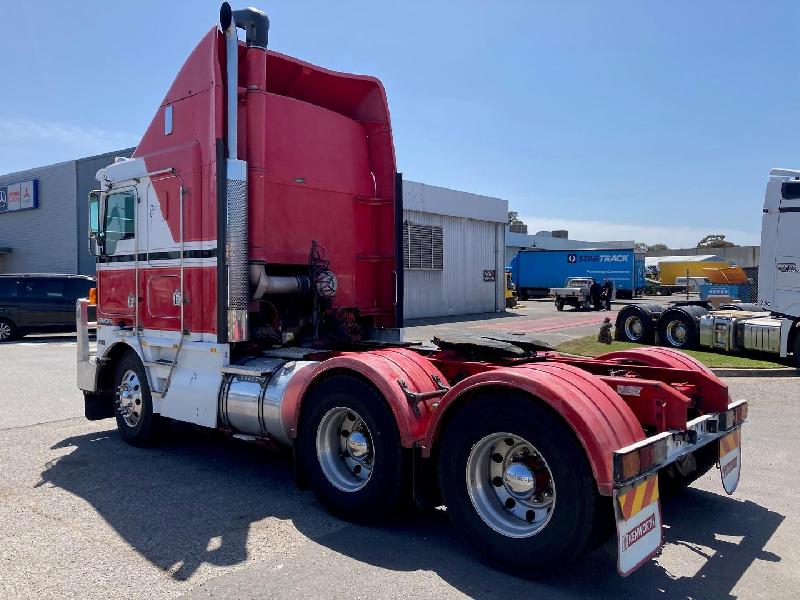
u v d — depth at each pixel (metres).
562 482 3.65
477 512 4.06
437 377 4.84
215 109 5.84
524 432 3.81
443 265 27.73
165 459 6.49
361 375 4.68
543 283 49.09
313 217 6.67
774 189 12.15
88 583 3.76
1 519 4.79
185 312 6.21
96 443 7.12
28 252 32.84
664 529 4.70
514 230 80.25
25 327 18.86
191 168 6.07
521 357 5.39
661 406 4.14
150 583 3.77
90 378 7.47
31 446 6.96
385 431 4.52
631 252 45.66
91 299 7.68
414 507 5.00
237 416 5.69
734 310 15.88
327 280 6.54
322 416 4.91
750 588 3.79
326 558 4.15
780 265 12.17
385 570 3.98
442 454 4.27
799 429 7.70
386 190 7.20
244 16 5.95
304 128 6.62
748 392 10.10
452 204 27.59
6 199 33.41
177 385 6.27
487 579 3.87
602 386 3.95
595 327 22.19
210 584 3.77
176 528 4.63
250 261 6.00
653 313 16.30
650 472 3.71
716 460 4.93
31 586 3.71
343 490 4.79
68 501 5.20
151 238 6.64
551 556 3.69
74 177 30.67
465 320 25.61
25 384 10.87
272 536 4.50
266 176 6.26
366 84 7.16
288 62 6.47
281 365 5.63
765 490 5.55
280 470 6.14
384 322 7.21
